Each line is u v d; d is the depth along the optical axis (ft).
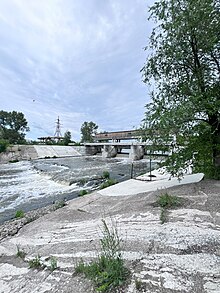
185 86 24.03
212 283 7.26
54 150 149.07
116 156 126.62
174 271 8.11
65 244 12.89
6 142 133.28
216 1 22.26
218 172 25.27
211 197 18.11
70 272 9.05
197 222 13.17
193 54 24.54
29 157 128.16
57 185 51.29
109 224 15.14
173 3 23.27
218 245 10.07
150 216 15.40
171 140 23.27
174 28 23.22
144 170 65.05
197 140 24.38
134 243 10.91
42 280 8.87
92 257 10.03
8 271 10.50
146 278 7.74
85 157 131.13
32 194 43.27
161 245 10.42
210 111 21.42
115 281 7.52
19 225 23.09
